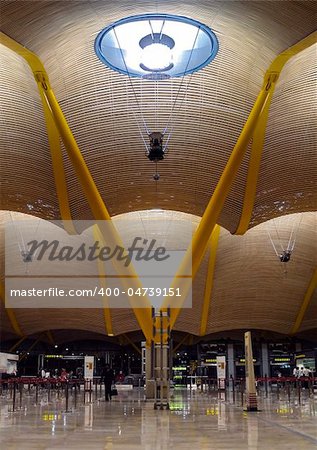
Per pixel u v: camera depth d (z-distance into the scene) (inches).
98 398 1120.2
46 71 734.5
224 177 829.8
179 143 878.4
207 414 648.4
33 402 940.6
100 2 600.7
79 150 836.0
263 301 1830.7
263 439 393.4
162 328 806.5
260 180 940.6
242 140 799.1
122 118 842.2
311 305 1856.5
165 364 792.9
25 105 830.5
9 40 642.2
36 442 383.9
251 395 699.4
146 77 765.3
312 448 345.1
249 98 818.8
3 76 793.6
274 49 672.4
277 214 1058.1
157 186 963.3
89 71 777.6
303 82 806.5
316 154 900.0
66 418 596.7
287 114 851.4
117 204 1013.2
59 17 621.6
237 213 992.9
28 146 881.5
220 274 1695.4
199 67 742.5
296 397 1095.6
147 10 631.8
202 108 830.5
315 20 592.7
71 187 935.7
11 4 570.9
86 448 350.9
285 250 1544.0
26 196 975.6
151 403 916.6
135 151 892.6
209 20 650.8
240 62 752.3
